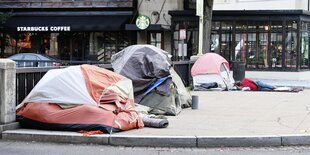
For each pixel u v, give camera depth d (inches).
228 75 766.5
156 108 461.4
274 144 352.2
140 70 478.6
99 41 1138.7
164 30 1085.8
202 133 364.8
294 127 394.9
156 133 362.9
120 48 1128.8
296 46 1015.0
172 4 1103.6
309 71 1050.7
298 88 764.6
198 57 813.9
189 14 1051.9
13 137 363.6
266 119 437.7
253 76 1037.8
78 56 1149.1
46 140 357.4
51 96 379.2
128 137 347.6
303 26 1035.3
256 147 349.1
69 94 378.3
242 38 1042.7
